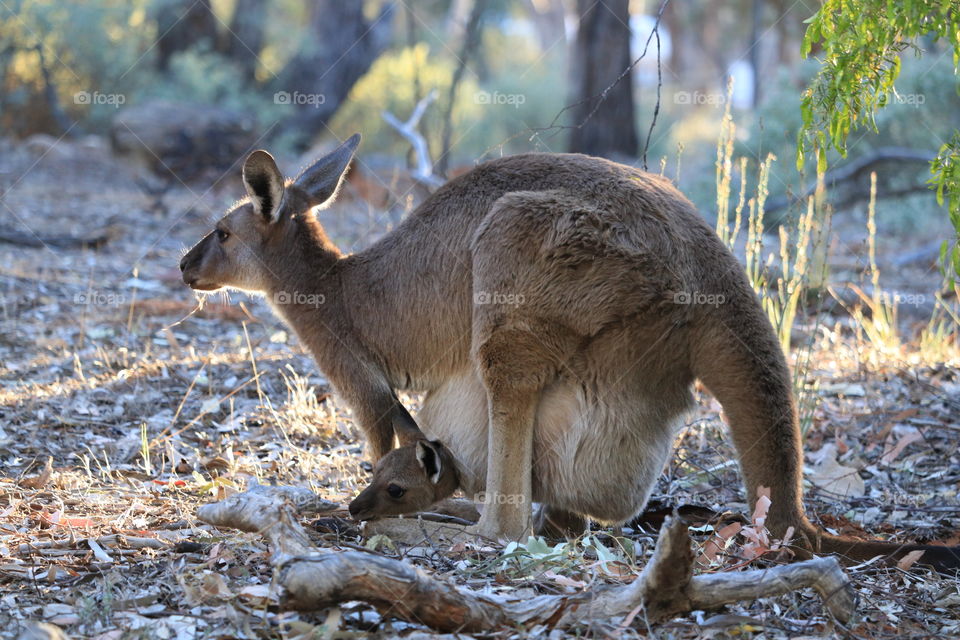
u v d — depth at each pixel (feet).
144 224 78.84
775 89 95.09
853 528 32.04
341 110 134.41
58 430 38.99
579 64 109.70
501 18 210.59
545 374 28.68
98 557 25.62
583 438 29.09
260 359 47.83
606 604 22.52
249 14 129.49
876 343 50.52
